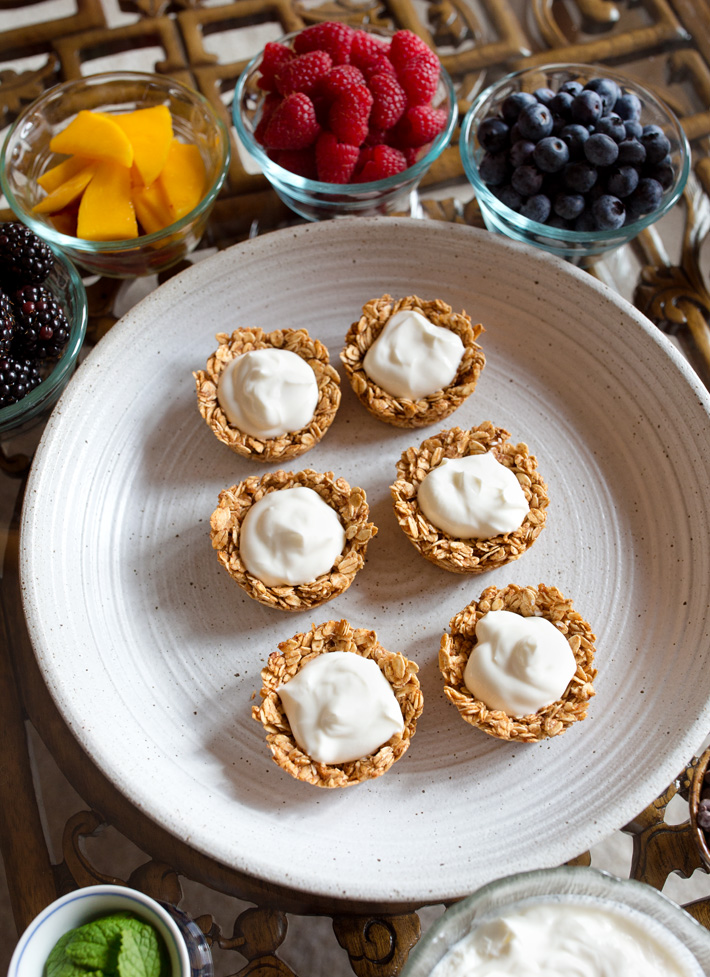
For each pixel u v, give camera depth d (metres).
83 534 0.71
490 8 0.83
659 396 0.72
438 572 0.71
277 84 0.74
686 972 0.61
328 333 0.75
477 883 0.64
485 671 0.67
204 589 0.70
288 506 0.69
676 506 0.71
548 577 0.71
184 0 0.83
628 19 0.83
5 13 0.83
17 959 0.61
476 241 0.73
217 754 0.67
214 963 0.65
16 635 0.70
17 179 0.76
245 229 0.78
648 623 0.70
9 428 0.74
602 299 0.72
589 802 0.66
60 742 0.68
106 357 0.72
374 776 0.66
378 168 0.74
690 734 0.66
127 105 0.78
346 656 0.67
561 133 0.73
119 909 0.62
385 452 0.73
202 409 0.71
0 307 0.70
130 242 0.73
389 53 0.75
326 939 0.66
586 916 0.62
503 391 0.74
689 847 0.67
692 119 0.80
